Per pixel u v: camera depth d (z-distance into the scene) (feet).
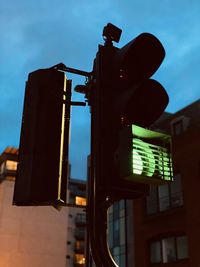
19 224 197.06
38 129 9.48
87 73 10.26
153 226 99.19
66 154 9.57
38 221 201.57
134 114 9.71
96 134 9.27
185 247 89.71
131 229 110.42
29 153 9.36
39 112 9.63
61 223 206.18
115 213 119.65
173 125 104.06
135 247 102.94
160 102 10.08
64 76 9.96
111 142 9.12
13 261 190.60
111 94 9.62
